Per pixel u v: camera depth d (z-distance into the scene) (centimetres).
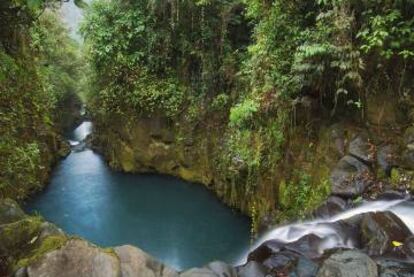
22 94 884
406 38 577
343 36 589
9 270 360
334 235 500
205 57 1055
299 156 690
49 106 1167
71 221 909
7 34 740
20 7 592
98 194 1057
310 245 481
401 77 605
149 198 1034
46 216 927
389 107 621
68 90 1720
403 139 599
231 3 1009
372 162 605
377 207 553
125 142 1220
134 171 1209
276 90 702
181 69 1125
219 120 1027
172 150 1160
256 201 796
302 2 688
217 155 1002
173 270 404
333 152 636
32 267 347
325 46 586
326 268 412
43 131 1095
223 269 435
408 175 574
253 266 444
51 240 371
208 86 1056
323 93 658
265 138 755
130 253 385
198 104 1080
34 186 997
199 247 795
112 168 1259
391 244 454
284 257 461
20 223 395
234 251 777
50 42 1327
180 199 1023
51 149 1225
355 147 620
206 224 886
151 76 1131
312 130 682
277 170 724
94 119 1443
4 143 726
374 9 589
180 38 1099
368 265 410
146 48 1126
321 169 646
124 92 1158
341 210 573
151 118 1160
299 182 672
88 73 1373
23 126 880
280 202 704
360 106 622
